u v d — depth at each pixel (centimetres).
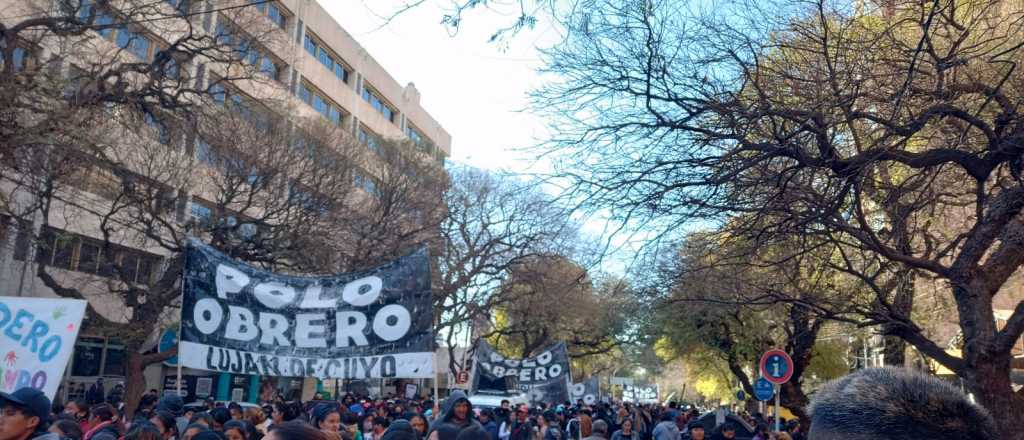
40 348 774
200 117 1945
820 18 898
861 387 159
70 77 1595
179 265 2088
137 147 2000
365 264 2562
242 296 997
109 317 2886
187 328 956
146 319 2073
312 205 2339
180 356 945
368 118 5191
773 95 915
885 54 900
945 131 972
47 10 1573
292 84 3250
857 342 2470
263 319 998
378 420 1052
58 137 1404
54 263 2425
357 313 1010
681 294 1509
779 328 2566
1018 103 803
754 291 1274
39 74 1360
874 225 1165
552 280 2839
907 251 977
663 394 8456
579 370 6538
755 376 3052
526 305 3394
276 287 1013
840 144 954
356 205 2764
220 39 1947
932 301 1831
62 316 781
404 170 2847
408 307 1011
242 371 973
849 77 833
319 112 4500
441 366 5641
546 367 2553
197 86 2014
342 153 2561
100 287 2462
